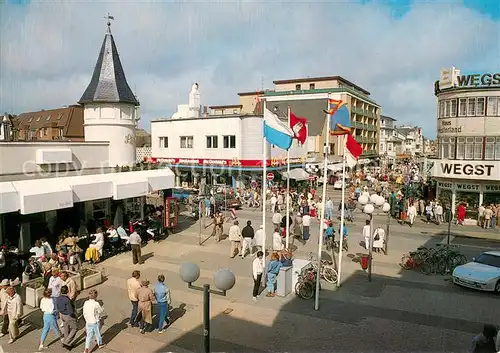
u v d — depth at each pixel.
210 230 22.55
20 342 9.81
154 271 15.29
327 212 25.08
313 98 57.75
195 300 12.35
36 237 17.11
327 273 13.97
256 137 36.00
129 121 28.66
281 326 10.56
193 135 39.22
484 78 24.62
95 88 27.75
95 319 9.20
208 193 30.58
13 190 14.20
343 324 10.67
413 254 15.65
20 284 13.54
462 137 25.56
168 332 10.23
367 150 69.88
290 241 19.83
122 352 9.26
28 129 56.25
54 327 9.48
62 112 56.22
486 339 7.38
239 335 10.05
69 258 14.70
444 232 22.28
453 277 13.56
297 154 42.50
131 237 16.16
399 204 26.64
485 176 24.73
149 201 30.55
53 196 15.09
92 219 19.05
